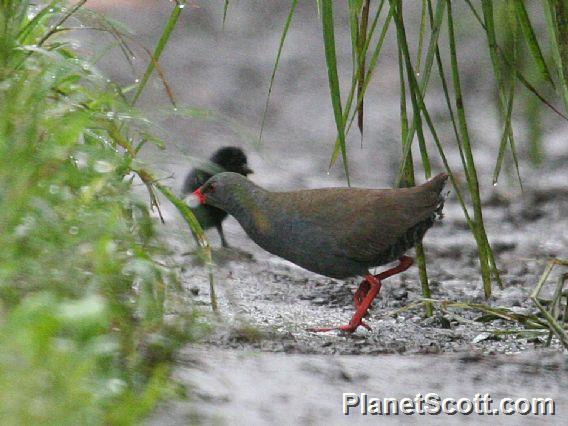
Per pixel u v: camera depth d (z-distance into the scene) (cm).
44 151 913
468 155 1152
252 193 1280
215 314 952
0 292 798
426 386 902
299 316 1249
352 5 1059
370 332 1178
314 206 1247
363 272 1248
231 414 786
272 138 2647
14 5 1046
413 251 1711
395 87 2894
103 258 834
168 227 955
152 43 3203
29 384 678
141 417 743
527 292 1420
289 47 3198
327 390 870
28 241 845
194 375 876
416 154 2462
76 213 888
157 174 1071
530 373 956
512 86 1087
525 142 2391
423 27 1159
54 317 711
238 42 3234
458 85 1135
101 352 761
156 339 860
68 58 1062
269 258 1647
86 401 683
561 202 2031
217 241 1780
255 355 969
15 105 946
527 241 1786
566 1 1112
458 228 1909
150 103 1916
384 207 1233
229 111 2845
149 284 868
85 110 1021
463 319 1216
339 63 3111
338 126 1039
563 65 1121
